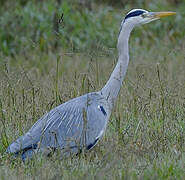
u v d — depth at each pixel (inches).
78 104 749.3
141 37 1635.1
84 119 721.6
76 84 979.3
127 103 951.6
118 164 676.1
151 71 1163.9
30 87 950.4
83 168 689.6
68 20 1582.2
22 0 1738.4
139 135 819.4
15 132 818.2
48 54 1441.9
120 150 719.7
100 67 1238.9
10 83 936.3
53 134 717.9
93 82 948.0
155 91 974.4
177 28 1648.6
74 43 1481.3
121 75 790.5
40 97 917.2
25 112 865.5
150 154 740.7
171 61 1334.9
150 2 1833.2
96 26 1579.7
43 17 1569.9
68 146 708.7
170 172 687.7
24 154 710.5
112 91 781.3
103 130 756.0
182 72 1204.5
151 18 804.0
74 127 730.8
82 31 1563.7
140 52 1471.5
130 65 1257.4
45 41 1503.4
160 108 903.7
